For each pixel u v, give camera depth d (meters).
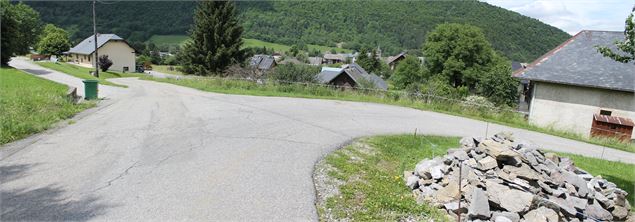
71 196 5.75
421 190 6.72
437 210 5.91
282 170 7.26
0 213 5.12
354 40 87.25
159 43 80.00
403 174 7.73
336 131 11.53
